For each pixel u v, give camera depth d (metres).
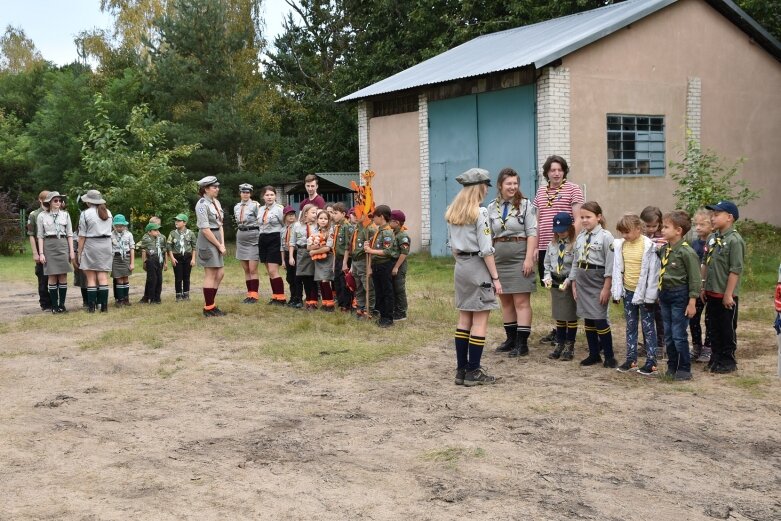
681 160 17.55
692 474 4.39
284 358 7.82
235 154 30.77
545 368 7.16
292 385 6.73
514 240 7.57
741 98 18.53
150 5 38.47
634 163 17.09
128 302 12.09
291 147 35.44
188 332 9.47
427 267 16.78
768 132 19.05
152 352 8.32
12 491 4.31
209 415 5.81
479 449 4.83
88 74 37.75
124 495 4.22
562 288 7.35
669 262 6.49
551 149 15.91
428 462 4.63
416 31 28.25
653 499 4.04
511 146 16.92
